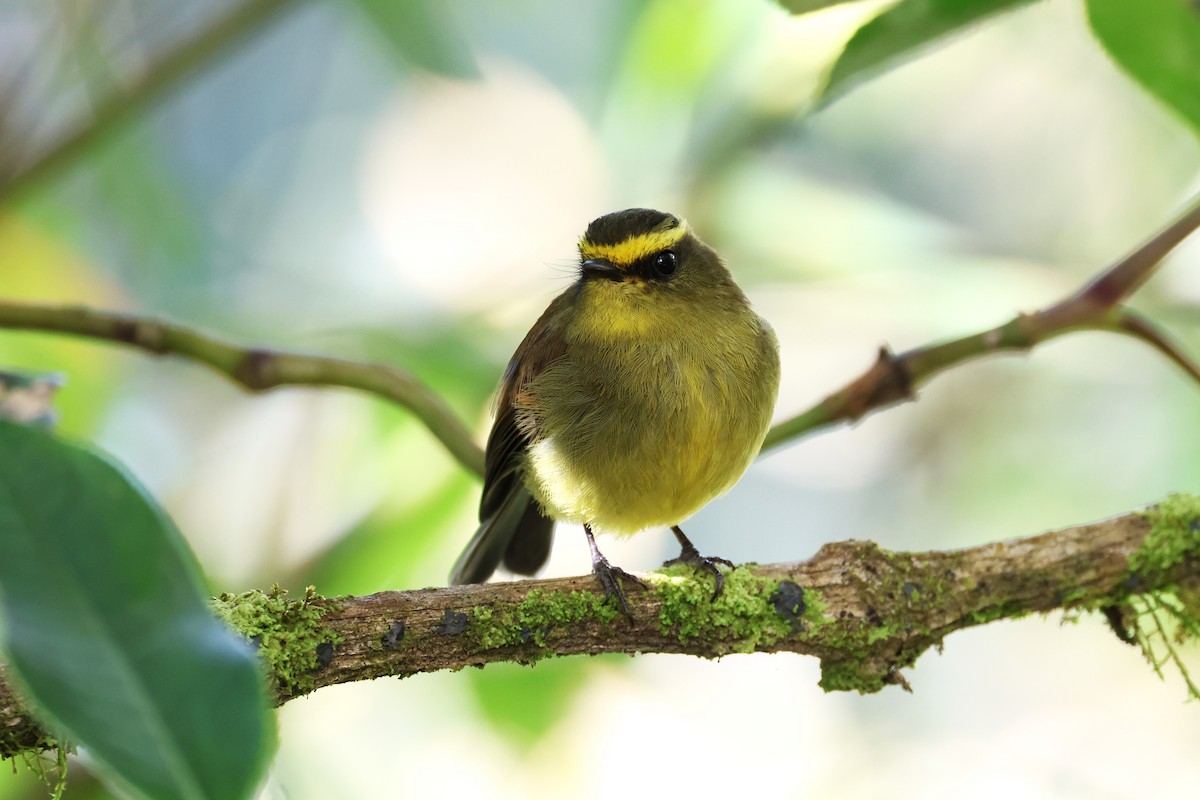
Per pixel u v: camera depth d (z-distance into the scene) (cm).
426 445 982
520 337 1074
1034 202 1351
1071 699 1238
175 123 1384
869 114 1372
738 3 1041
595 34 1333
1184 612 655
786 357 1373
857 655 653
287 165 1401
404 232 1334
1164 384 1254
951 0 527
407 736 1061
